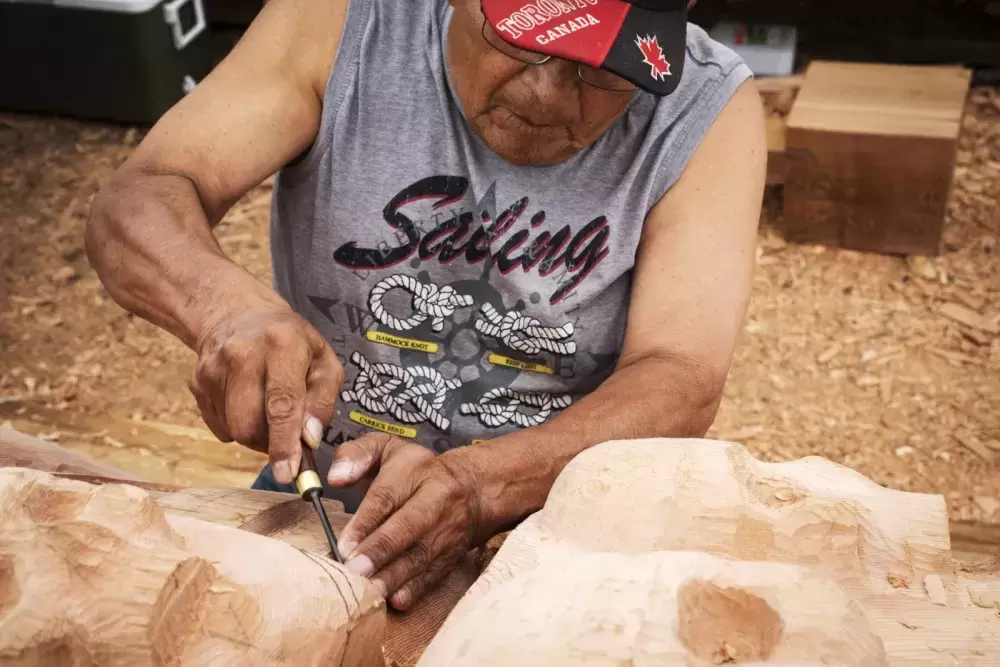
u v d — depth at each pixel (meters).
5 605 0.67
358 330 1.52
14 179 4.30
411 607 1.04
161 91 4.54
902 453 3.12
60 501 0.73
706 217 1.39
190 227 1.26
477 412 1.52
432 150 1.42
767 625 0.71
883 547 0.88
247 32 1.45
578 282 1.43
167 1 4.45
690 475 0.91
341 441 1.58
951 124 3.61
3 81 4.57
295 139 1.42
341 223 1.46
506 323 1.47
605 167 1.41
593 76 1.22
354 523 1.03
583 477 0.93
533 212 1.42
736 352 3.50
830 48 4.52
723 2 4.26
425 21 1.40
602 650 0.68
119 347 3.55
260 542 0.78
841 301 3.68
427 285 1.47
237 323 1.15
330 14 1.42
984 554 2.71
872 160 3.65
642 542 0.87
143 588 0.68
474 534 1.12
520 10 1.18
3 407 3.11
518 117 1.30
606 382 1.31
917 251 3.81
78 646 0.66
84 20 4.34
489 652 0.70
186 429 2.87
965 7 4.45
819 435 3.20
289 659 0.72
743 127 1.42
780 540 0.87
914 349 3.49
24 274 3.85
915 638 0.82
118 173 1.35
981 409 3.27
